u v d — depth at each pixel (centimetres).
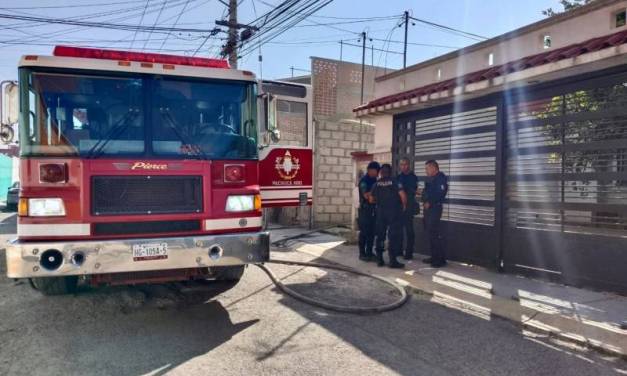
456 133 800
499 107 713
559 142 641
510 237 707
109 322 488
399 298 586
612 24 571
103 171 441
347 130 1381
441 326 488
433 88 766
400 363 395
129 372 369
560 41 635
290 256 871
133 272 465
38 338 441
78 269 423
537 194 670
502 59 720
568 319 495
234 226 485
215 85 502
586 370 386
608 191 593
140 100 473
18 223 428
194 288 619
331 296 594
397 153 934
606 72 571
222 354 407
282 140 738
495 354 416
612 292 585
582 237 614
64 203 430
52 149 434
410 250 826
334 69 1700
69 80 454
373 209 814
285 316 514
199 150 480
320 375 369
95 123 457
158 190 458
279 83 742
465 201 782
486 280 668
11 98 442
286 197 739
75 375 362
